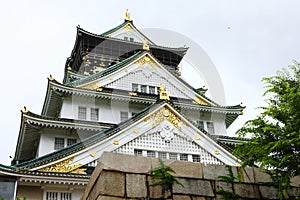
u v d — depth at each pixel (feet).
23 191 54.65
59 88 83.56
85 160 61.00
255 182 25.62
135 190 22.48
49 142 76.13
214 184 24.66
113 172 22.79
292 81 24.75
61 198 55.98
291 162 22.57
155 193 22.72
